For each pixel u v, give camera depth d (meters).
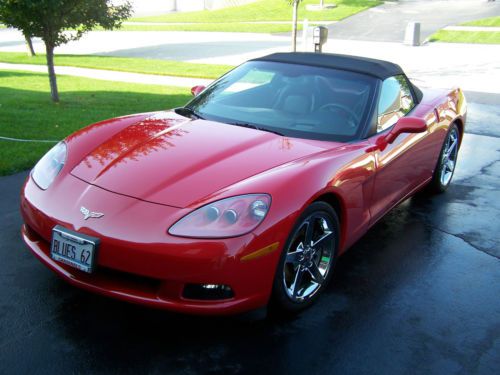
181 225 2.62
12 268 3.49
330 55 4.43
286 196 2.79
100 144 3.33
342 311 3.19
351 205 3.35
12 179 5.09
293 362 2.69
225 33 28.88
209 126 3.57
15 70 15.02
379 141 3.71
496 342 2.97
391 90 4.20
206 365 2.63
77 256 2.72
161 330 2.90
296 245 3.01
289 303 3.00
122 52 21.00
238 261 2.60
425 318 3.17
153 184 2.85
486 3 37.53
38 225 2.92
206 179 2.86
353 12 34.59
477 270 3.81
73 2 8.81
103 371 2.56
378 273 3.69
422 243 4.21
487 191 5.54
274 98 3.90
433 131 4.64
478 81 13.12
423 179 4.78
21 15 8.45
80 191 2.90
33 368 2.55
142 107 8.86
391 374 2.65
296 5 15.30
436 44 23.02
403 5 37.75
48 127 7.10
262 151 3.18
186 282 2.60
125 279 2.79
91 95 10.20
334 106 3.78
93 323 2.93
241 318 2.85
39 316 2.97
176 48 22.17
